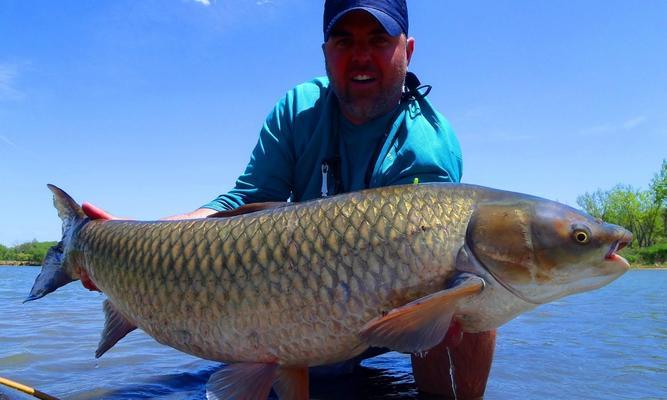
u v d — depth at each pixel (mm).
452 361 938
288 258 759
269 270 766
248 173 1185
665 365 1188
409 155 1048
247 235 791
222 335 800
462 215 747
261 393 772
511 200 752
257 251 776
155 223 886
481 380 944
